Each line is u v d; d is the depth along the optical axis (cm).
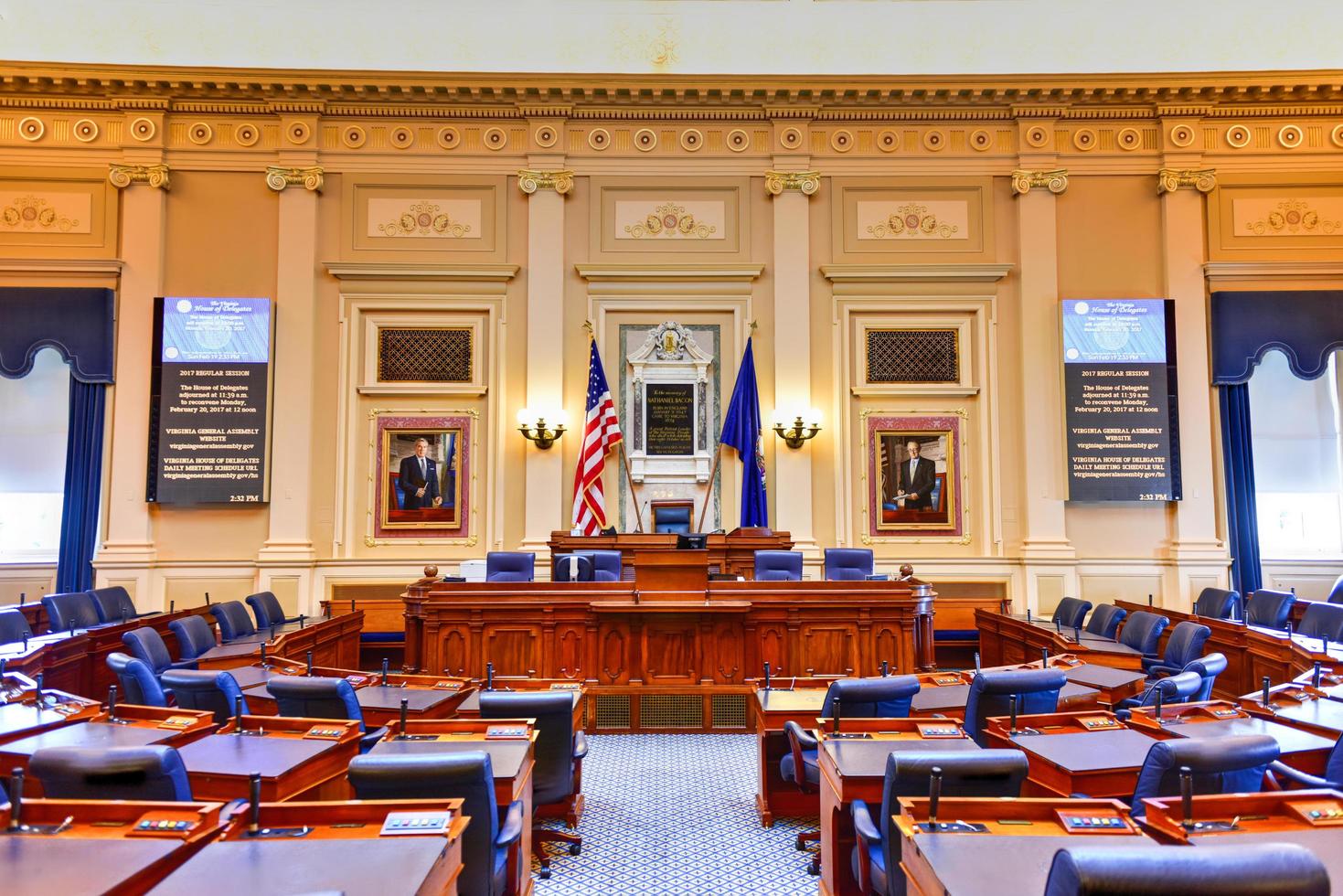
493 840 246
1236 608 716
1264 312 858
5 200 843
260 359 845
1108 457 853
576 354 874
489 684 439
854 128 889
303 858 191
